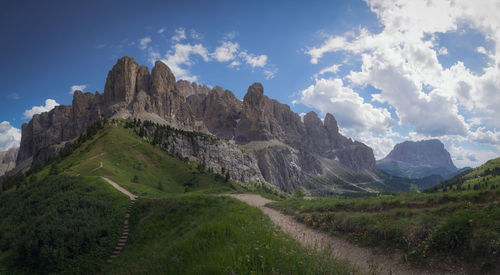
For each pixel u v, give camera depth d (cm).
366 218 1697
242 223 1716
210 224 1600
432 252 1210
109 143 16588
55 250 3234
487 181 17400
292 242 1174
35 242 3400
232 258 878
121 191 5959
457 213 1332
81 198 5000
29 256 3325
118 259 3281
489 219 1162
